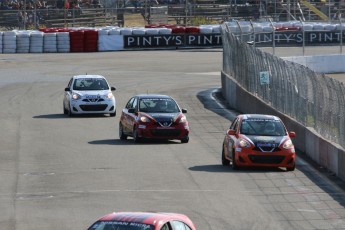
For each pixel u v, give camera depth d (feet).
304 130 341.62
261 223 215.31
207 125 426.10
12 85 579.89
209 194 252.62
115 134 393.29
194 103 510.99
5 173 289.74
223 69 560.20
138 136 359.25
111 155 328.70
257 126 303.48
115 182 271.28
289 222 217.97
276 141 295.89
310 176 288.51
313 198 250.37
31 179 278.26
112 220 143.74
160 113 364.38
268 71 422.82
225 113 473.67
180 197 247.29
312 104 338.54
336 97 301.22
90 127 414.62
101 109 453.58
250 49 467.93
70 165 305.94
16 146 354.54
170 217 146.20
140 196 248.11
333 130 304.30
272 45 562.25
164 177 280.51
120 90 559.38
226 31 552.00
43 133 392.88
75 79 466.70
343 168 280.51
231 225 211.61
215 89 572.92
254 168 302.45
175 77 628.28
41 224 211.20
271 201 244.63
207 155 332.19
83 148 347.97
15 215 222.48
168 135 359.46
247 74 474.49
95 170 294.66
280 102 397.80
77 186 264.52
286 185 270.26
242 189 261.85
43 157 325.62
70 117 451.94
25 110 476.54
